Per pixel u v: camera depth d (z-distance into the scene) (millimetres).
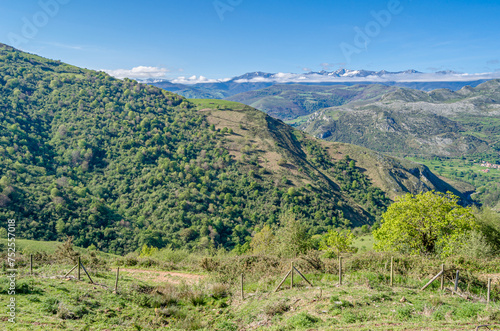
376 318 11531
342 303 12992
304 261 19734
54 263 22438
